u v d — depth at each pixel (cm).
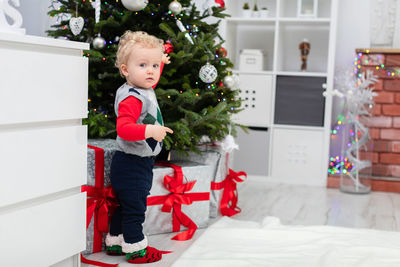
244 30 393
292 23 364
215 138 239
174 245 198
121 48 174
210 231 214
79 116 150
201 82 239
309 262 180
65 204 147
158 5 229
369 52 333
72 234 151
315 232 216
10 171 128
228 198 256
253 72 354
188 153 241
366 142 324
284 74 349
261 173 359
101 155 182
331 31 337
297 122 350
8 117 125
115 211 183
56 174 143
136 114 165
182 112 225
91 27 227
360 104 323
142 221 179
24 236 134
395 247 200
